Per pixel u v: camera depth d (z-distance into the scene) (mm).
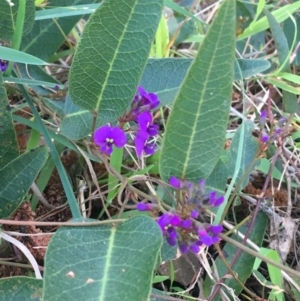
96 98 202
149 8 183
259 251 231
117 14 184
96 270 164
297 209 281
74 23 280
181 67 241
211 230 173
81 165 264
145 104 204
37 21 271
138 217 176
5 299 183
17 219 230
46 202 248
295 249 258
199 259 237
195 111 168
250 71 257
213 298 230
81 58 192
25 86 258
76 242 174
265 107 324
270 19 300
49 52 280
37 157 206
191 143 176
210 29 153
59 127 232
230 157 239
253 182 285
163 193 255
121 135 198
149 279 156
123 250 170
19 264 214
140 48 191
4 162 217
